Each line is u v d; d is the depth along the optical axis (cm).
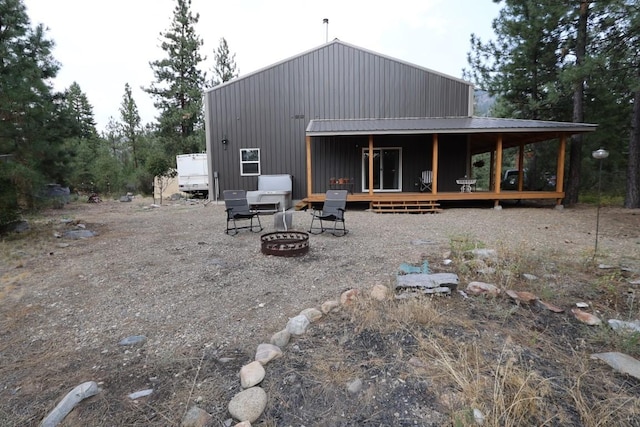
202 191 1552
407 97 1168
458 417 157
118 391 196
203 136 2080
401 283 317
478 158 2441
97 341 256
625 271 374
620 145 1224
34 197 686
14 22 770
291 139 1189
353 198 990
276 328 267
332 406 176
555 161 1383
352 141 1178
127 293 349
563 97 1111
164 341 252
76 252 527
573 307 284
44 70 827
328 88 1173
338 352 224
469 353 212
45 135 746
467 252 443
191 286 365
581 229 659
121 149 2462
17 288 369
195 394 190
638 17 677
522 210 970
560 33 1065
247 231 680
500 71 1252
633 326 239
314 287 351
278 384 194
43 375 215
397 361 209
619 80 843
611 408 168
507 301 291
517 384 178
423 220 809
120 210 1126
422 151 1172
